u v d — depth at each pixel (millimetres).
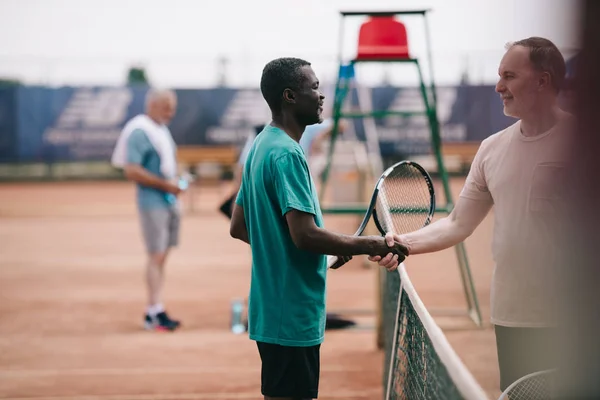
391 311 3291
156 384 4551
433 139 5738
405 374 2545
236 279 8320
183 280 8289
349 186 11211
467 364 4641
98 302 7125
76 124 20672
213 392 4398
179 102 20156
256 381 4609
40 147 20750
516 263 2604
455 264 8172
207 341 5629
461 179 19000
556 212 2502
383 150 19266
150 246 5945
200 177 18594
